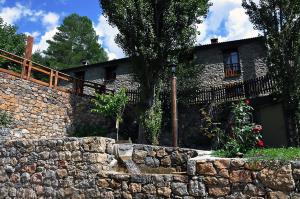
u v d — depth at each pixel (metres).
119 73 23.58
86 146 7.51
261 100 15.62
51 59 50.09
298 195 4.70
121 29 15.14
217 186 5.37
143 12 14.83
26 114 13.61
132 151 8.08
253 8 15.28
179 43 15.29
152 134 13.97
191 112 17.67
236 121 6.80
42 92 14.55
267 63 14.49
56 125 14.92
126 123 17.11
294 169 4.83
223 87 18.20
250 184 5.09
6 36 28.06
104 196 6.78
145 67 14.91
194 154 7.23
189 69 18.91
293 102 13.12
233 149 6.09
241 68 19.72
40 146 8.26
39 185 7.95
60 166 7.75
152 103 14.55
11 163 8.62
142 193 6.23
